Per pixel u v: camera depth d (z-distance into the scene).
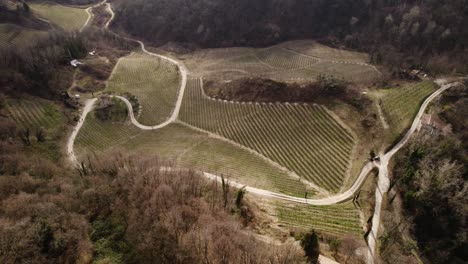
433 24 165.75
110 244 53.84
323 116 102.94
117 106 135.62
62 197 63.91
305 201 76.31
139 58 190.00
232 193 74.62
